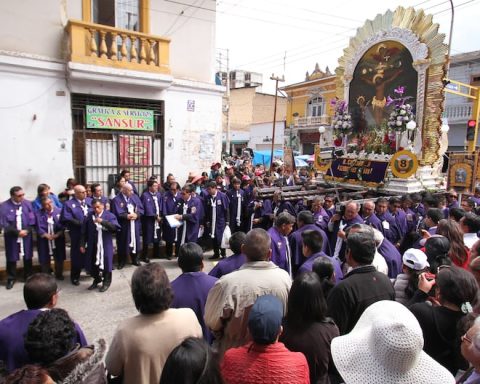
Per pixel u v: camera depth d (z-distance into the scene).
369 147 9.90
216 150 11.62
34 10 8.73
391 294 2.95
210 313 2.91
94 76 9.06
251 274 2.91
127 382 2.30
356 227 3.99
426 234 4.84
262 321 1.98
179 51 10.90
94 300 6.08
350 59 10.83
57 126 9.06
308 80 33.69
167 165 10.77
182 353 1.61
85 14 9.35
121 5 10.02
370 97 10.32
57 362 1.94
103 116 9.66
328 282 3.20
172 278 7.21
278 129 37.47
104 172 9.87
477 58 20.20
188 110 10.98
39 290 2.64
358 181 9.58
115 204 7.65
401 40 9.44
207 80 11.42
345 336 2.01
